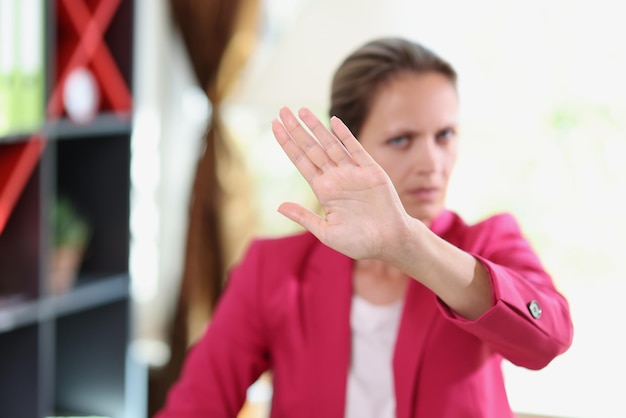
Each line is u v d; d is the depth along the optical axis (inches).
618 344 135.2
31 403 131.2
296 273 64.1
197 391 65.8
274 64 116.7
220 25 147.1
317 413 61.2
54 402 152.1
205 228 148.1
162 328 164.1
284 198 156.1
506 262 58.5
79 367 150.9
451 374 58.1
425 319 58.7
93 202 148.3
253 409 139.9
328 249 63.5
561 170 143.3
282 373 63.0
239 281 66.2
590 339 136.3
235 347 65.5
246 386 66.4
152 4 161.3
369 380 60.9
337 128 48.5
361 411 60.5
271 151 155.8
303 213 49.7
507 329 52.1
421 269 50.5
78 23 134.6
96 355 149.9
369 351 61.3
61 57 136.6
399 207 49.1
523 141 144.3
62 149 149.0
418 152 58.6
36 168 128.6
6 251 131.0
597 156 141.6
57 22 137.3
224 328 66.0
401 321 59.2
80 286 140.8
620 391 127.2
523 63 135.0
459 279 51.2
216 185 147.6
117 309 148.1
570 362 131.4
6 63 122.4
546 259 144.7
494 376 59.6
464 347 58.4
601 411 124.3
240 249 148.5
